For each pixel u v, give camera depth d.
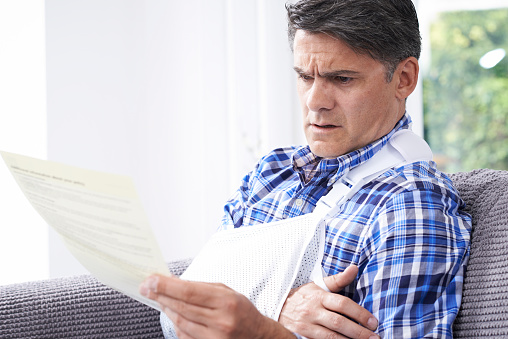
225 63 2.43
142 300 0.96
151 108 2.57
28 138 2.31
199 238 2.48
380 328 0.99
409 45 1.13
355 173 1.15
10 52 2.31
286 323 1.04
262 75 2.36
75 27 2.36
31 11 2.29
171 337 1.17
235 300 0.85
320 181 1.18
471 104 2.17
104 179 0.78
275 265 1.09
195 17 2.41
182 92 2.48
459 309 1.04
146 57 2.56
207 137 2.43
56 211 0.92
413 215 1.04
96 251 0.91
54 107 2.31
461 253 1.05
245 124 2.41
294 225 1.11
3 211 2.36
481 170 1.25
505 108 2.14
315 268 1.08
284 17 2.33
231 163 2.45
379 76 1.11
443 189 1.10
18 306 1.20
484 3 2.12
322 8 1.07
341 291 1.07
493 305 1.01
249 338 0.88
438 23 2.16
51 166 0.84
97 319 1.24
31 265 2.32
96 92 2.43
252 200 1.30
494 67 2.14
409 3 1.13
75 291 1.24
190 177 2.49
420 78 2.17
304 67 1.11
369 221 1.08
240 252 1.14
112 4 2.46
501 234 1.05
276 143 2.36
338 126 1.12
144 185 2.60
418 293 1.00
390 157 1.15
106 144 2.47
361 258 1.06
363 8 1.07
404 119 1.20
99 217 0.83
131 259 0.85
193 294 0.83
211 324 0.85
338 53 1.08
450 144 2.19
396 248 1.02
